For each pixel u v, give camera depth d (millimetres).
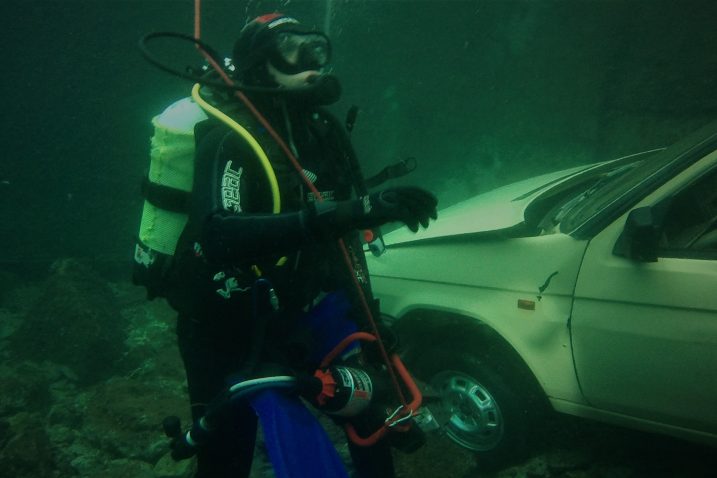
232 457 1688
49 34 8156
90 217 8375
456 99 8633
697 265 2062
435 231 3033
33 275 7332
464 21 8555
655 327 2115
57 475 3238
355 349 1655
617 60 7516
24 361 4738
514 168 8023
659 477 2602
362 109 9141
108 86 8516
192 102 1622
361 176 1748
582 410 2428
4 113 8109
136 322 5668
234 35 9133
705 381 2031
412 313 2998
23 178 8195
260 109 1527
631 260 2189
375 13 8836
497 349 2719
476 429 2855
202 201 1337
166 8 8648
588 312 2287
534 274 2465
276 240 1230
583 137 7570
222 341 1609
